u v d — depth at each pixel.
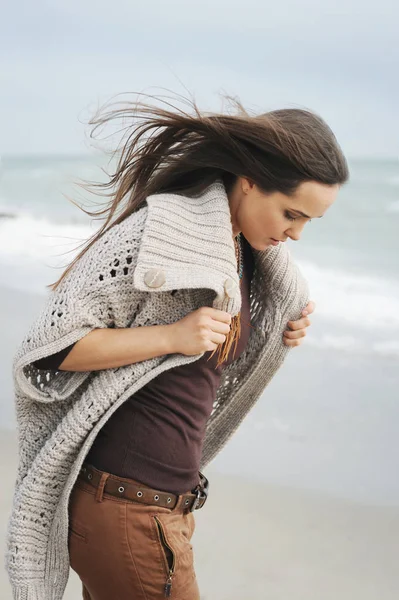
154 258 1.81
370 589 3.01
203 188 2.00
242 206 1.98
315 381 5.50
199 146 1.96
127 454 1.89
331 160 1.84
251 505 3.74
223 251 1.87
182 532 1.97
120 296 1.86
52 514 1.98
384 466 4.11
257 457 4.29
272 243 2.01
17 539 1.95
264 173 1.86
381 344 6.46
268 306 2.34
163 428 1.91
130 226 1.87
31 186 28.36
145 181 2.07
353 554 3.27
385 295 8.59
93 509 1.90
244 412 2.46
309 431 4.60
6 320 7.13
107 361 1.86
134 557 1.88
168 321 1.92
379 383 5.40
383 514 3.61
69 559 1.99
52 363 1.89
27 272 9.84
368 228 14.17
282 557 3.26
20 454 2.04
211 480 4.04
